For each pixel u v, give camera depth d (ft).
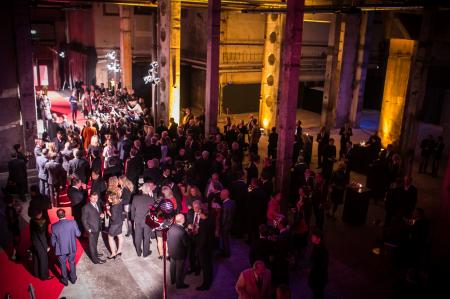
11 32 42.60
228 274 29.91
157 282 28.63
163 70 63.41
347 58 76.69
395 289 23.43
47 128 58.08
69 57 113.60
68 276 28.73
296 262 30.63
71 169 38.78
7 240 33.53
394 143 63.67
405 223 30.78
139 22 96.43
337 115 80.48
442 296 27.94
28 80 43.93
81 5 82.48
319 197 33.71
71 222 27.12
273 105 71.46
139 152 40.75
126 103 66.85
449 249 28.12
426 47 47.06
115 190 30.27
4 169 46.03
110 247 31.07
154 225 22.50
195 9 92.27
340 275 30.35
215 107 51.65
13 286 27.48
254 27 88.94
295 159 51.55
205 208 27.17
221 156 39.27
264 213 32.42
